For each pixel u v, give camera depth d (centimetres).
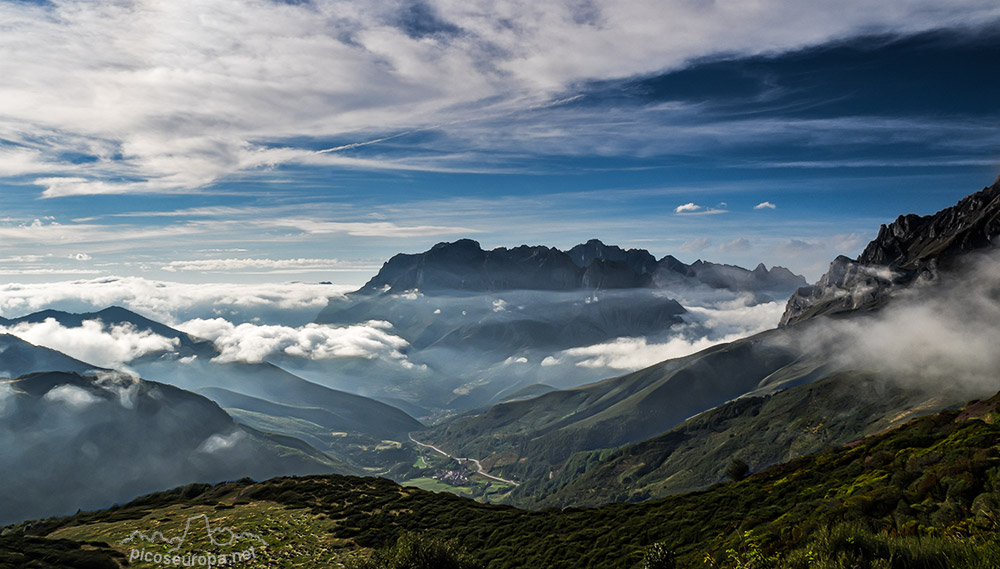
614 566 4078
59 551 4588
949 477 2425
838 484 3888
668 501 5669
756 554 1430
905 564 1034
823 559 1156
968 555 952
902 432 4347
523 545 5141
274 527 5741
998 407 3684
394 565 2683
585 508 6400
